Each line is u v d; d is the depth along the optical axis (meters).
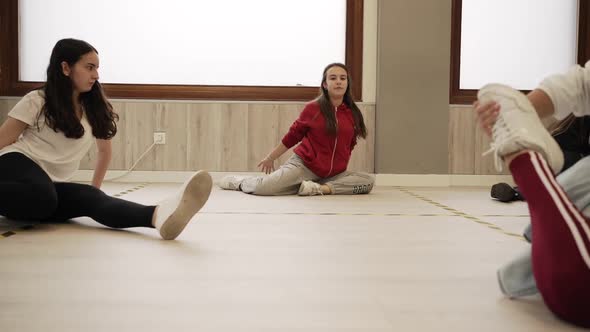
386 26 3.76
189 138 3.79
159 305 0.86
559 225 0.71
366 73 3.89
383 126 3.79
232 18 3.85
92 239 1.43
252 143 3.81
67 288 0.95
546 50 4.00
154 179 3.79
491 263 1.21
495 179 3.90
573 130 1.34
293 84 3.90
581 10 3.96
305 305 0.87
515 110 0.79
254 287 0.98
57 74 1.64
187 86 3.81
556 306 0.75
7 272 1.07
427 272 1.11
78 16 3.79
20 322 0.77
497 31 3.97
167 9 3.81
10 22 3.75
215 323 0.77
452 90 3.96
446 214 2.12
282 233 1.59
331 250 1.34
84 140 1.75
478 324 0.78
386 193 3.08
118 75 3.81
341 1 3.88
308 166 2.85
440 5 3.76
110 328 0.75
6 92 3.76
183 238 1.47
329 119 2.85
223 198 2.61
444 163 3.82
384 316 0.81
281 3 3.86
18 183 1.54
